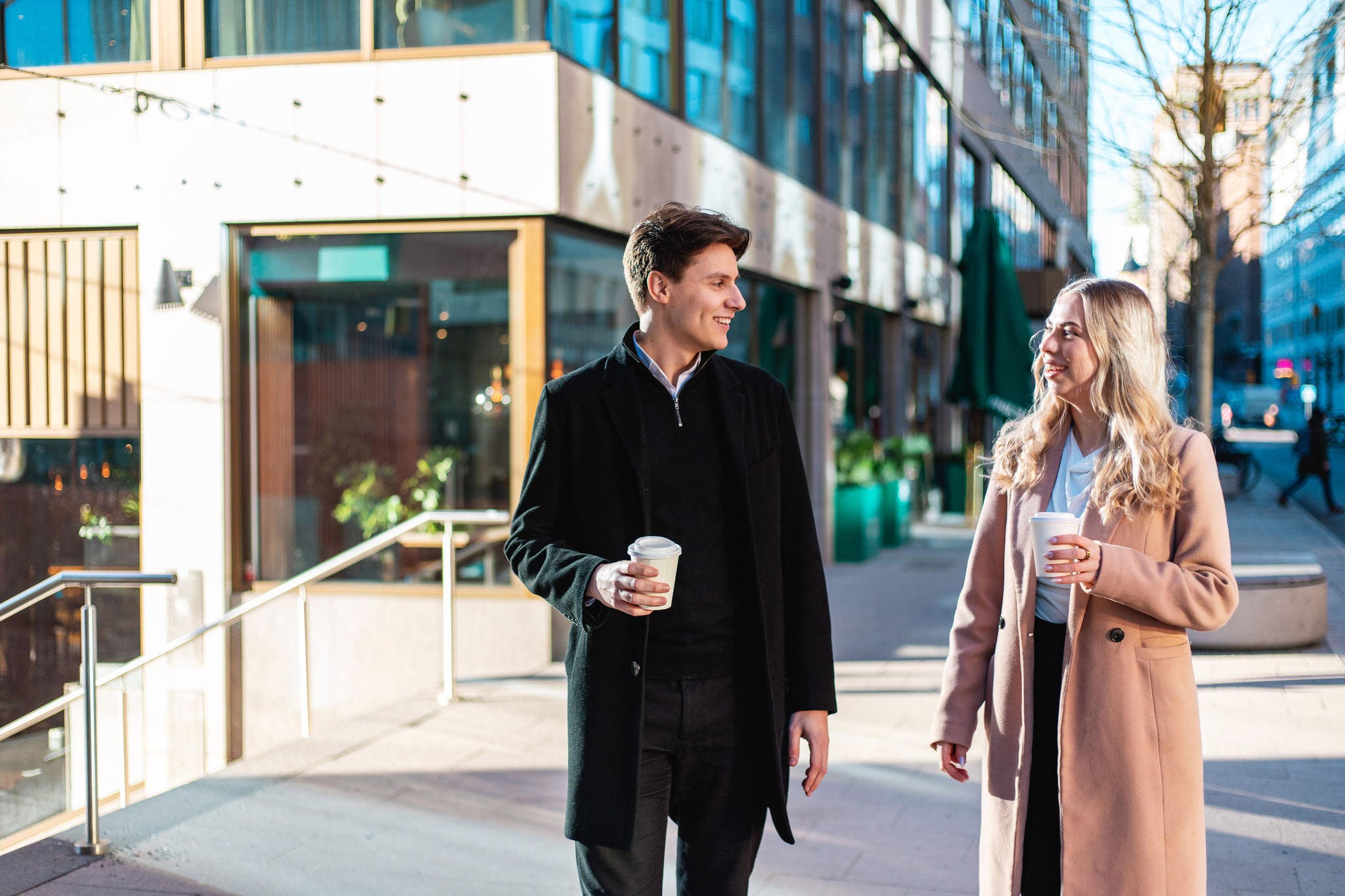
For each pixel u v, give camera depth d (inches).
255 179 320.8
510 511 316.8
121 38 327.6
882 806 191.8
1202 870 103.8
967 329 603.8
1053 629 108.0
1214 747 219.3
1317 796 190.2
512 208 308.7
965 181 844.0
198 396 323.3
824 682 101.6
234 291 325.7
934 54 733.9
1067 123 369.1
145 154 324.8
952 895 154.6
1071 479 109.8
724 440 99.8
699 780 100.7
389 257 321.4
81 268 332.8
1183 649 105.0
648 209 356.5
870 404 627.8
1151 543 105.2
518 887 159.0
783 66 482.3
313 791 201.8
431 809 192.2
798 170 501.4
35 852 171.9
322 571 264.1
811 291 521.0
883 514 570.9
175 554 326.0
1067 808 103.2
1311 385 2874.0
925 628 357.4
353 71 315.9
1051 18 340.2
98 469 333.4
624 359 101.4
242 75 320.5
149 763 317.1
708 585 98.6
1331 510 746.8
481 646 317.7
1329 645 313.3
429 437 321.4
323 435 326.6
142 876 162.9
